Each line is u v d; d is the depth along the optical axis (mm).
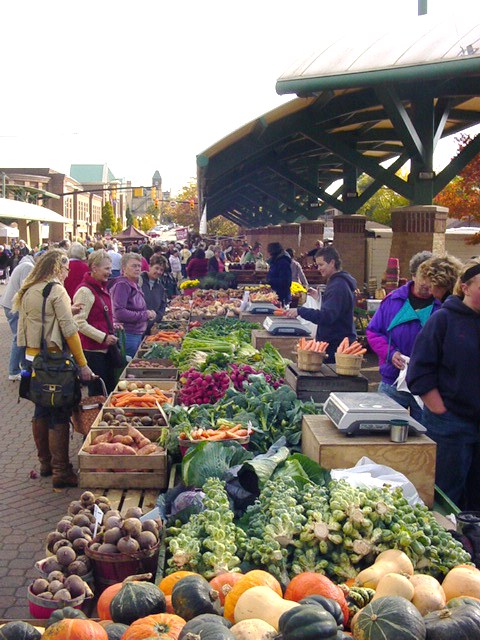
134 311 9062
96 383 6969
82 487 4867
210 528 3287
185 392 6465
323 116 12938
